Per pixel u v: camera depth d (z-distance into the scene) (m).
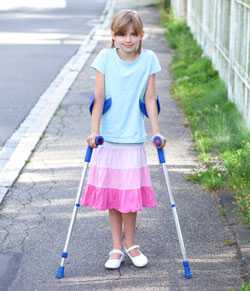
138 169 5.10
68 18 24.52
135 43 5.00
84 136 9.00
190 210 6.34
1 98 11.48
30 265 5.29
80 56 16.00
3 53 16.41
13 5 29.44
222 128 8.55
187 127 9.32
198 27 16.31
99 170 5.13
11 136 9.04
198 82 11.93
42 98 11.50
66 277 5.11
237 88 9.63
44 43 18.16
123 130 5.09
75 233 5.85
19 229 5.93
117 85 5.05
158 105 5.17
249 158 7.29
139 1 30.78
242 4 9.29
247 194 6.48
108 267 5.22
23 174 7.38
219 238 5.76
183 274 5.14
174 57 15.24
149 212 6.30
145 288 4.95
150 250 5.55
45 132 9.22
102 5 29.64
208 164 7.55
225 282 5.02
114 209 5.26
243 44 9.18
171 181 7.11
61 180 7.19
